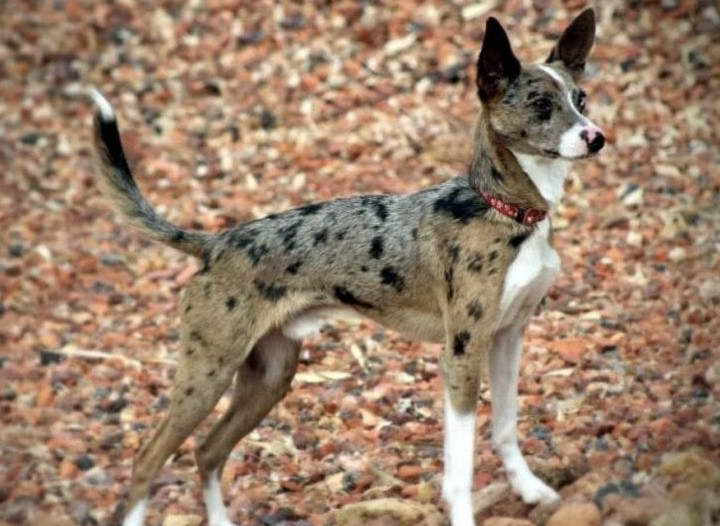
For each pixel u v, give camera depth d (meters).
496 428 8.84
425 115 15.81
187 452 10.76
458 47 16.62
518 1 16.94
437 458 10.09
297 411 11.19
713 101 15.17
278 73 17.11
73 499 10.14
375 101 16.27
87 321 13.50
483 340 8.41
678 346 11.16
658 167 14.31
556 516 8.12
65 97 17.95
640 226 13.45
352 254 8.81
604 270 12.78
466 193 8.59
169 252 14.69
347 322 12.59
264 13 18.06
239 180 15.61
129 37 18.56
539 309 12.22
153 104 17.28
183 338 8.96
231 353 8.84
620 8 16.59
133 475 8.91
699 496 7.85
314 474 10.03
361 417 10.94
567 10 16.67
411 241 8.70
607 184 14.20
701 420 9.45
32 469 10.73
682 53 15.90
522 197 8.35
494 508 8.75
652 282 12.44
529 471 8.79
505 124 8.34
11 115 17.78
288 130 16.22
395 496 9.40
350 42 17.20
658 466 8.56
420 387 11.30
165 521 9.41
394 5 17.48
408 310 8.85
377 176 15.08
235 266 8.89
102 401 11.85
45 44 18.88
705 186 13.85
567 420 10.20
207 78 17.41
